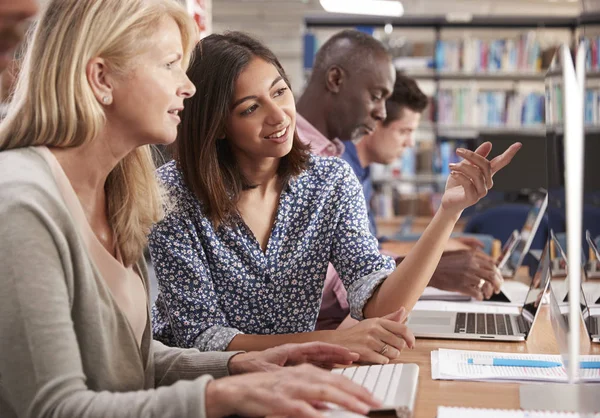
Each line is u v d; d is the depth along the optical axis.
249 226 1.75
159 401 1.02
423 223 6.06
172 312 1.68
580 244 1.01
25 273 1.02
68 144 1.20
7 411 1.13
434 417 1.15
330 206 1.80
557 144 1.33
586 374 1.35
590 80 1.47
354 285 1.76
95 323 1.14
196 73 1.66
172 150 1.72
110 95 1.20
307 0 10.55
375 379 1.29
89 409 1.01
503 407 1.19
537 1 9.88
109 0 1.18
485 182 1.58
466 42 7.31
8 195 1.06
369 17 7.35
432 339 1.72
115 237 1.35
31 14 0.77
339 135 2.80
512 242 2.74
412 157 7.24
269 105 1.64
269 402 1.01
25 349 1.02
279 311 1.76
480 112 7.30
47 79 1.16
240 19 11.11
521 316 1.90
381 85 2.73
